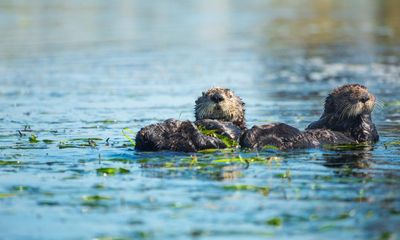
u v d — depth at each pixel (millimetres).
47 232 17938
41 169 24688
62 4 120438
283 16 101125
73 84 53062
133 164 25172
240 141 27766
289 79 54531
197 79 54812
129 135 32969
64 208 19875
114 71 59000
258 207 19609
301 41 76938
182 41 77750
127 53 69188
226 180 22641
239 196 20719
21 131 34312
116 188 21797
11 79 55625
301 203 19922
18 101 45844
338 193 20859
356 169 24188
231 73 57594
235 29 88000
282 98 46188
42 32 85125
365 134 29953
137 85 52250
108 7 116188
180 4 121125
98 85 52406
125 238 17344
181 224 18344
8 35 82625
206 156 26297
